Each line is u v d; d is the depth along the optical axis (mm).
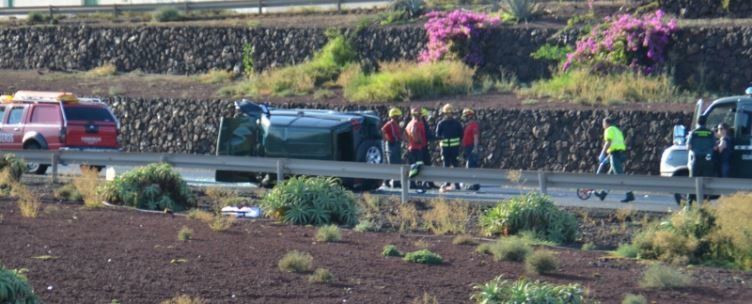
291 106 88312
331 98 89500
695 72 84438
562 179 53438
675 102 79812
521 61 91938
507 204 46812
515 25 94375
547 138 78188
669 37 85250
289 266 33938
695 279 35969
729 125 55344
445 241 43312
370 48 99375
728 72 83438
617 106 79000
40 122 74438
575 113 77750
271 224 46312
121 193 51594
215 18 117312
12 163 62812
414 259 36562
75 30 116562
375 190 62844
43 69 117000
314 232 43781
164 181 52594
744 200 42156
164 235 40281
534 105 81312
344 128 62469
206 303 29125
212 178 70625
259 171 60469
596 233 47906
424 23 99625
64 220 43656
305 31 103188
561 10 96750
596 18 93188
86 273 32094
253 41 105625
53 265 33062
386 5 107812
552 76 89000
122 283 31000
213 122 91375
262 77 96188
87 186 54031
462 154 75688
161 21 118312
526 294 28703
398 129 66875
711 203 47562
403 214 50188
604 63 86062
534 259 35656
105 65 113375
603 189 52625
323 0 114500
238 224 45281
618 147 61656
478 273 34969
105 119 75312
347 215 48344
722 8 90438
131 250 36344
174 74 109625
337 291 31188
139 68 112312
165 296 29734
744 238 40125
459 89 88312
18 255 34438
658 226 43906
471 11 99188
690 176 55500
